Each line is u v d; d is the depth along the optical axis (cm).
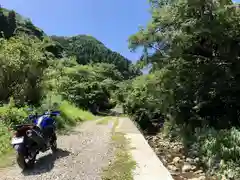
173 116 1399
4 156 752
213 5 1114
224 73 1137
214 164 797
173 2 1291
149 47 1349
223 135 881
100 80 4525
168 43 1291
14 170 648
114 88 4453
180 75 1252
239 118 1135
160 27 1313
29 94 1352
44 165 691
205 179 727
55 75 2336
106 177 592
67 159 748
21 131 653
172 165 873
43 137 721
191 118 1269
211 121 1192
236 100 1144
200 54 1263
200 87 1236
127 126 1523
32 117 786
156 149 1136
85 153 820
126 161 721
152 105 1758
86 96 3219
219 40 1123
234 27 1137
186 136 1203
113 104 4328
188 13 1197
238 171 720
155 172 628
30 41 1517
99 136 1141
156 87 1375
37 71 1366
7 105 1152
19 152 631
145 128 2155
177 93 1311
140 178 587
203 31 1084
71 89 3058
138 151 844
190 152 995
